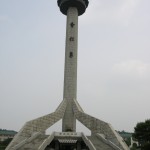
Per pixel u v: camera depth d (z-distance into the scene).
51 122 48.25
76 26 59.12
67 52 56.53
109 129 42.38
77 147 43.16
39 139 38.75
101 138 40.28
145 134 56.25
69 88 53.97
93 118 46.75
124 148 37.34
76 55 56.72
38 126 45.00
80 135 42.38
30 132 42.78
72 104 53.12
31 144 36.09
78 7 61.19
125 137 109.62
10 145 37.12
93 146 34.84
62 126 52.84
